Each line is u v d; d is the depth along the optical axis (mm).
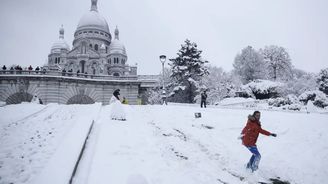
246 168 8523
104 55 87812
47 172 6531
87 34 99250
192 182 7168
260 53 70125
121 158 8211
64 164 7062
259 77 63062
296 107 29141
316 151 10312
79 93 47156
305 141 11352
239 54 67625
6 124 14859
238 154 10164
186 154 9570
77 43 99812
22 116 17828
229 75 56438
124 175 6969
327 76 56656
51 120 16172
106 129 11891
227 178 7785
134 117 17219
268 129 13297
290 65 71688
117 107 15094
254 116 8609
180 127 14062
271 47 72562
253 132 8438
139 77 57625
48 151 9195
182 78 45781
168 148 10055
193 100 45688
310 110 28281
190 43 47062
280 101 33062
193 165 8555
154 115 18281
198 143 11195
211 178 7609
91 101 48562
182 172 7812
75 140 9297
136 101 48656
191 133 12734
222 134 12875
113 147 9125
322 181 8359
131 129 12453
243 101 40250
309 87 59656
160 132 12641
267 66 66812
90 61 85625
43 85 45125
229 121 15180
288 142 11414
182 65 46219
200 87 44312
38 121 15906
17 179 6883
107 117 15727
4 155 8828
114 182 6492
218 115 17156
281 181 8117
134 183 4090
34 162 8125
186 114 18078
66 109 21781
